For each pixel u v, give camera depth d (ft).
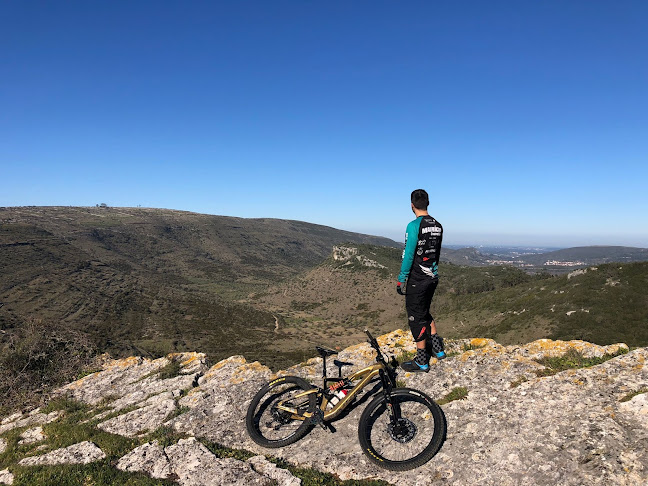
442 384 21.50
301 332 456.86
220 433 21.36
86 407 31.55
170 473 18.11
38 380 39.01
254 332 442.91
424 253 18.12
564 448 14.88
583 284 265.34
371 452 16.37
